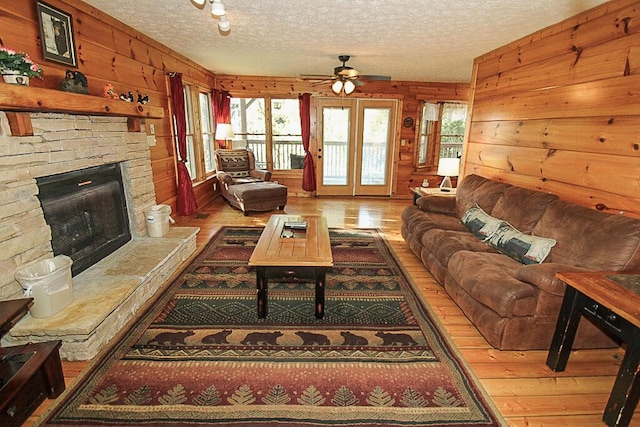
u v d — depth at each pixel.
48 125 2.12
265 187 5.30
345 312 2.53
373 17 2.80
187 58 4.69
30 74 1.85
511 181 3.35
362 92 6.37
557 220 2.37
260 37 3.50
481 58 3.96
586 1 2.29
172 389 1.73
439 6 2.52
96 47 2.80
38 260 2.04
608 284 1.68
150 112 3.09
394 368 1.93
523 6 2.45
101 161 2.67
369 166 6.79
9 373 1.43
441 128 6.71
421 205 3.91
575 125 2.53
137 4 2.65
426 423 1.57
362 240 4.19
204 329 2.27
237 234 4.24
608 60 2.25
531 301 1.99
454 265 2.53
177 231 3.55
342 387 1.78
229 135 5.81
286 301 2.68
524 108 3.14
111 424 1.53
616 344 2.08
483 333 2.18
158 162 4.00
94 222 2.68
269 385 1.78
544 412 1.65
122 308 2.25
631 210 2.11
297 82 6.32
